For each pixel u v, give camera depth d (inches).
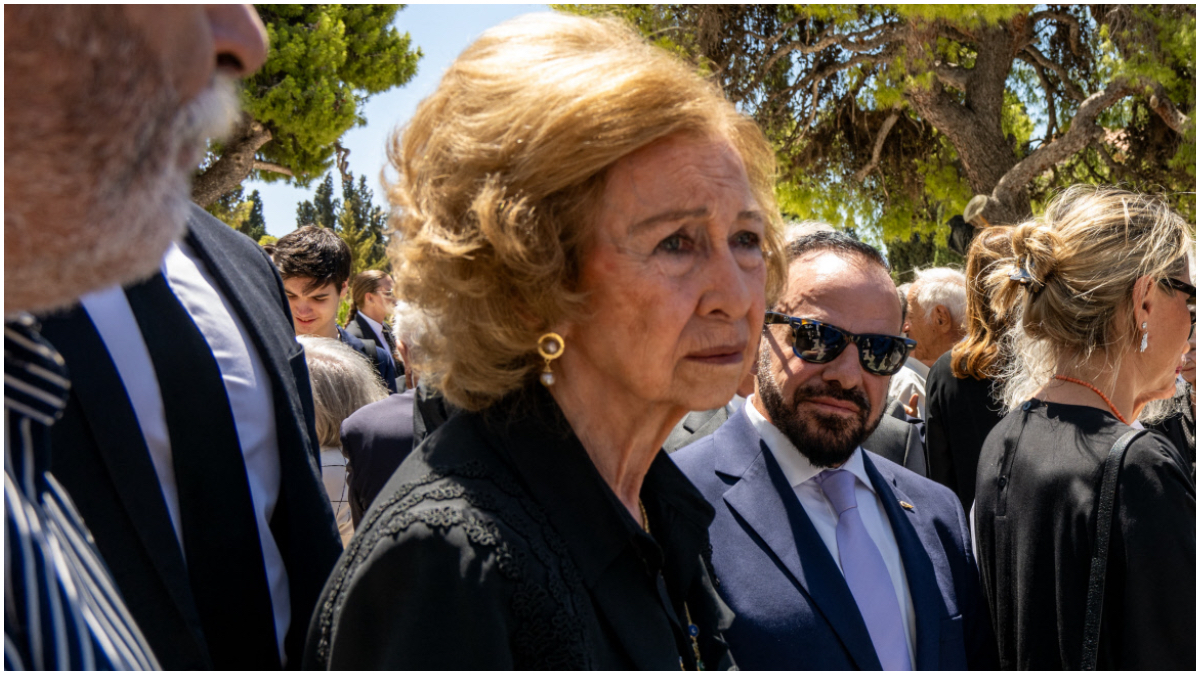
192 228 55.1
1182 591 56.4
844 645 56.6
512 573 33.5
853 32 541.3
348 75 618.2
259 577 51.8
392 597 33.1
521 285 36.8
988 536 68.1
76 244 24.3
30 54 22.4
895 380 148.4
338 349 97.7
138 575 45.9
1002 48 528.7
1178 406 100.3
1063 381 69.0
